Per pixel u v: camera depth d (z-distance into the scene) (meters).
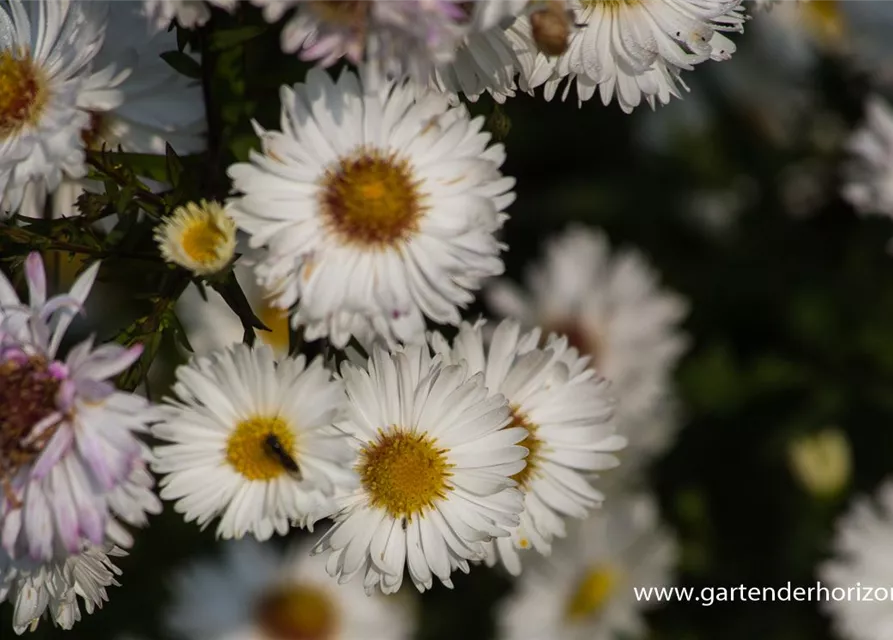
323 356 0.54
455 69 0.53
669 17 0.54
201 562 0.66
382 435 0.53
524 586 0.66
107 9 0.53
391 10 0.51
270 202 0.53
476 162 0.53
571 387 0.54
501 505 0.53
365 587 0.53
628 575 0.66
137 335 0.53
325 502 0.52
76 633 0.65
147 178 0.54
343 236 0.53
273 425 0.52
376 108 0.53
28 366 0.51
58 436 0.51
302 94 0.53
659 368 0.67
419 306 0.53
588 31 0.54
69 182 0.55
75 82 0.53
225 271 0.52
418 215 0.53
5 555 0.52
